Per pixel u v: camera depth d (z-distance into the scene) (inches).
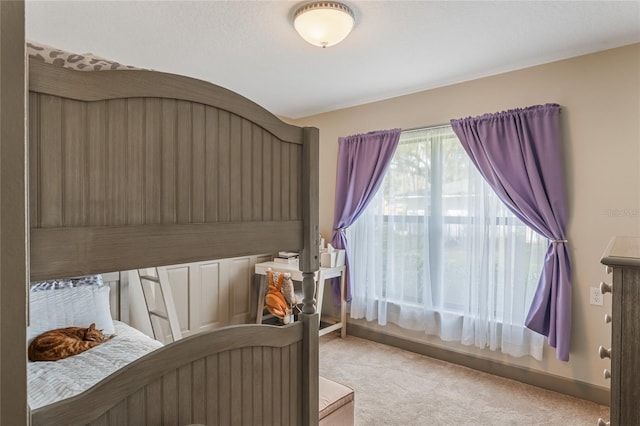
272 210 48.2
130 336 93.4
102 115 33.5
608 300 98.0
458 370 120.8
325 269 142.5
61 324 87.6
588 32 88.7
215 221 41.9
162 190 37.4
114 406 34.6
